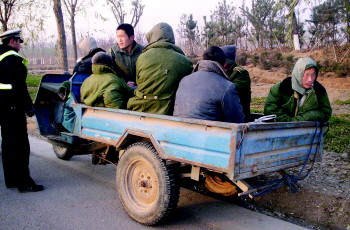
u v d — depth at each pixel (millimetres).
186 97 3879
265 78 21750
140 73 4348
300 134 3814
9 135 4941
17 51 5172
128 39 5730
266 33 30406
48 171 6043
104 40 30375
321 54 24781
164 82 4242
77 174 5898
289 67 22203
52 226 3953
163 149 3678
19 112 4953
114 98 4660
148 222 3881
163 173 3703
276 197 4812
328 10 24203
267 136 3361
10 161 5023
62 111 6309
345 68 20406
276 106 4551
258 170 3346
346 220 4148
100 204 4609
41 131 6488
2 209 4410
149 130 3828
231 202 4797
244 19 32844
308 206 4520
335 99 14953
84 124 4871
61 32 15117
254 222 4086
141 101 4387
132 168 4148
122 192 4199
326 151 6926
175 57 4305
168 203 3693
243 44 37188
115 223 4047
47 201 4691
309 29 29422
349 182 5199
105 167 6332
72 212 4344
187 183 4281
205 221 4105
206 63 3947
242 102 4875
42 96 6508
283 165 3664
